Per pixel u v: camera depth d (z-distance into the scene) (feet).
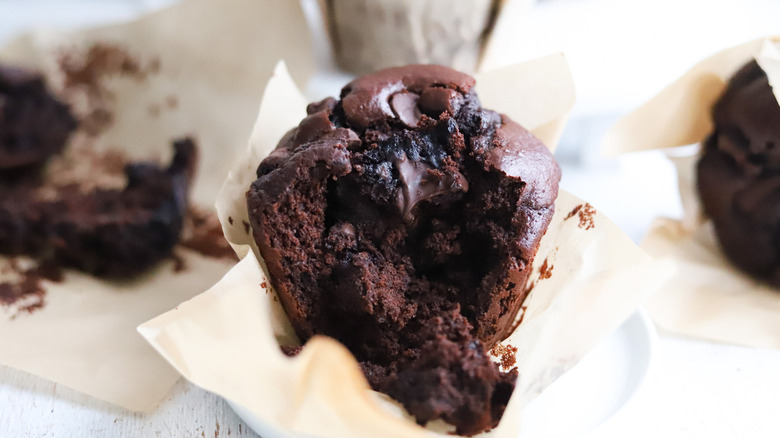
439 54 1.13
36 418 0.79
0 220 1.01
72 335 0.89
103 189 1.12
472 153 0.79
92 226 1.00
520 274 0.80
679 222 1.04
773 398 0.83
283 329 0.82
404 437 0.69
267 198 0.77
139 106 1.21
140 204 1.07
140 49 1.20
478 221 0.81
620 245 0.80
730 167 0.99
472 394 0.71
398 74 0.83
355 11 1.10
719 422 0.80
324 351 0.71
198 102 1.20
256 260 0.78
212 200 1.11
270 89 0.89
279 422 0.68
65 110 1.20
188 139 1.14
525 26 1.16
